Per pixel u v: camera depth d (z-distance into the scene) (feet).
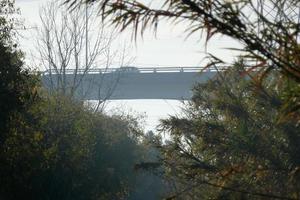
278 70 17.48
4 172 106.73
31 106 106.22
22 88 101.35
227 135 48.73
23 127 106.01
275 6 18.20
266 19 17.42
